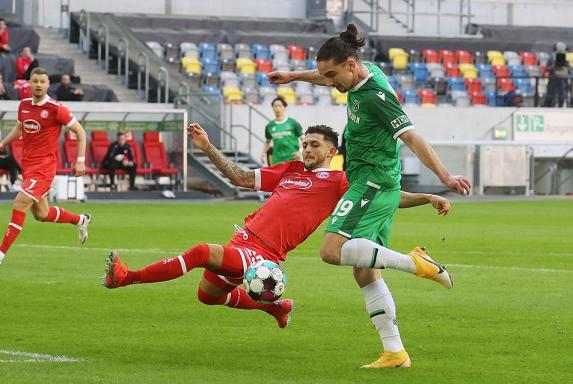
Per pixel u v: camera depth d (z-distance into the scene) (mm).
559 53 86688
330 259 15461
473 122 81812
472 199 71938
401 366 15969
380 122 15523
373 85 15539
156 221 47656
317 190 16734
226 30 90938
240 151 74562
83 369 15672
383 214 15711
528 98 89812
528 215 54438
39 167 28828
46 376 15117
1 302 22578
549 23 105312
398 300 23328
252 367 15969
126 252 33406
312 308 22094
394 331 16031
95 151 70125
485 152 77188
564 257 32938
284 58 88688
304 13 96875
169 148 73188
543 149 79438
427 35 99375
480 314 21391
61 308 21797
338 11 96375
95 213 53250
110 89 75312
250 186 16984
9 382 14680
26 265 29500
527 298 23719
